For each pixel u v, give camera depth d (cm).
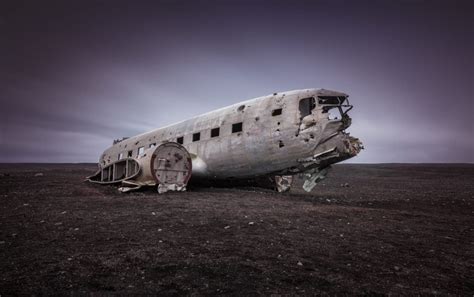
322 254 434
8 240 473
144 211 761
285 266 378
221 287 311
